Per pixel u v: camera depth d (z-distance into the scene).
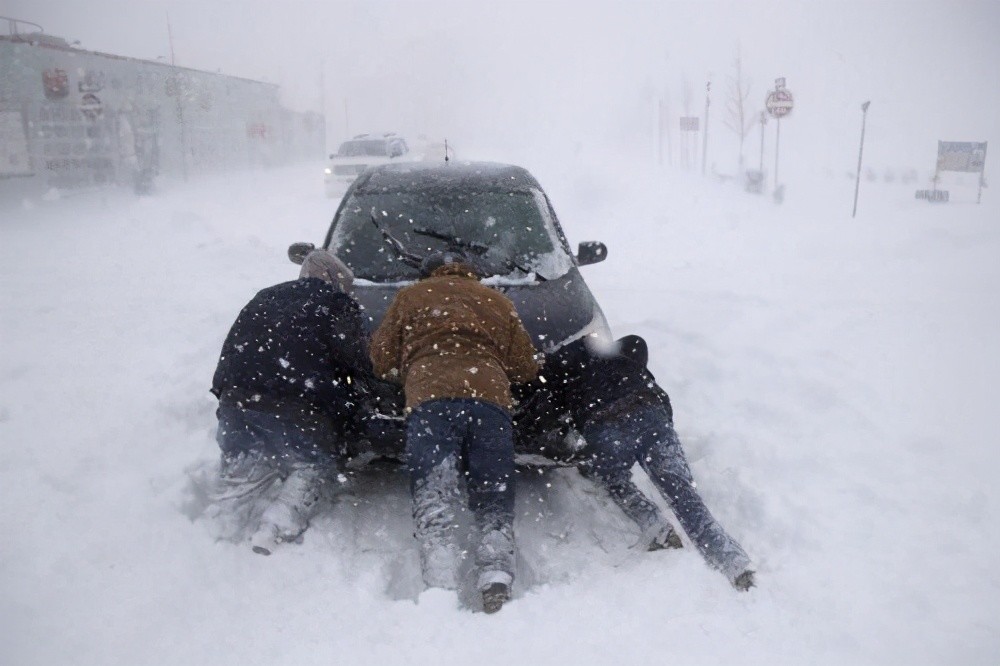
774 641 3.10
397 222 5.05
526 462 3.99
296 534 3.74
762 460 4.64
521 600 3.35
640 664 2.97
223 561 3.60
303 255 5.23
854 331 7.45
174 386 5.38
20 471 4.14
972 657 3.03
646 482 4.46
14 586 3.25
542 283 4.57
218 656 3.00
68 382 5.39
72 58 19.45
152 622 3.16
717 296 9.12
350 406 3.89
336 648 3.07
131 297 7.93
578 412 3.85
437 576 3.37
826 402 5.52
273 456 3.74
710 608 3.29
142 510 3.85
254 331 3.83
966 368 6.35
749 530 3.99
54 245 11.35
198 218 12.70
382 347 3.74
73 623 3.10
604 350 4.10
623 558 3.76
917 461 4.71
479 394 3.50
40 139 18.58
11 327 6.69
